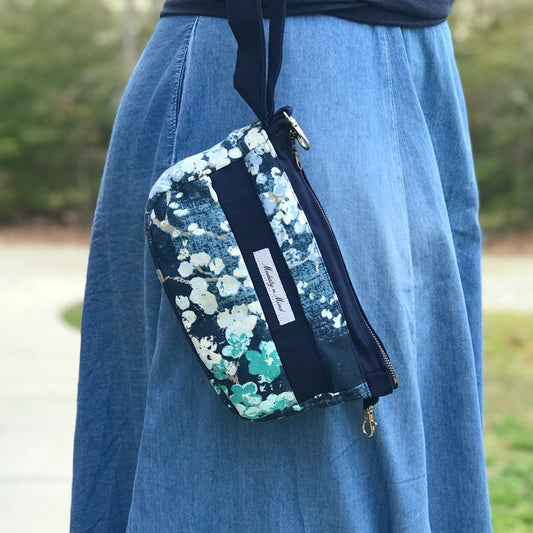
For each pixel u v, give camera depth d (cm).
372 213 115
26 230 2119
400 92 121
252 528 117
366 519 117
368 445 117
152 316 124
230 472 117
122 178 127
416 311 122
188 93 121
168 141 123
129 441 133
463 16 2061
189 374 117
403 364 118
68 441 379
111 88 2147
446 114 130
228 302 108
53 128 2159
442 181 132
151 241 110
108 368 133
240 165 110
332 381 107
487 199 2044
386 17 119
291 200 108
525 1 2041
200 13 121
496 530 288
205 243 108
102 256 131
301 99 115
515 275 1255
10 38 2153
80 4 2209
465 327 126
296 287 107
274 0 109
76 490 133
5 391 472
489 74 1939
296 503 116
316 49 115
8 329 694
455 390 127
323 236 109
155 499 118
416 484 120
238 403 108
